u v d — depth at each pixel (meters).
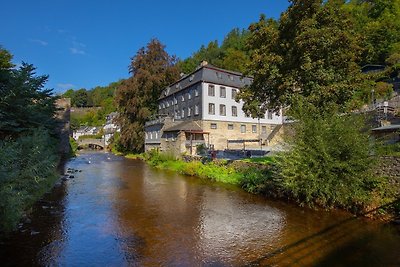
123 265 7.24
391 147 12.16
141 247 8.39
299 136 12.17
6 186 8.45
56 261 7.44
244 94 17.50
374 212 10.43
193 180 20.81
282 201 13.70
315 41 13.76
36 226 10.13
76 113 128.62
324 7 14.86
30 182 12.64
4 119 16.89
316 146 11.62
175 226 10.31
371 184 11.17
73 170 26.33
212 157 25.33
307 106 13.38
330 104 14.02
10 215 8.22
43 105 23.14
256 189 15.73
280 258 7.59
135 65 49.72
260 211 12.13
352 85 14.78
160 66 49.25
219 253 7.95
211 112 38.75
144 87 47.34
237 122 41.44
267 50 16.55
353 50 15.23
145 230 9.88
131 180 21.03
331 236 9.03
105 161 38.22
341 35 14.13
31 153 13.52
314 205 12.42
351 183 11.06
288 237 9.07
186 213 11.99
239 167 20.22
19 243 8.58
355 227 9.71
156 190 17.03
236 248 8.28
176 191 16.67
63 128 42.22
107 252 8.02
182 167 25.91
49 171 16.70
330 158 11.23
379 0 49.12
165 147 38.31
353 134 11.24
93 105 142.00
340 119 11.96
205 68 39.31
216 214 11.80
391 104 27.16
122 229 9.97
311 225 10.13
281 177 13.42
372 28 42.03
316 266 7.11
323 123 12.00
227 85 40.44
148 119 48.59
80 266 7.18
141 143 47.72
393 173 10.71
